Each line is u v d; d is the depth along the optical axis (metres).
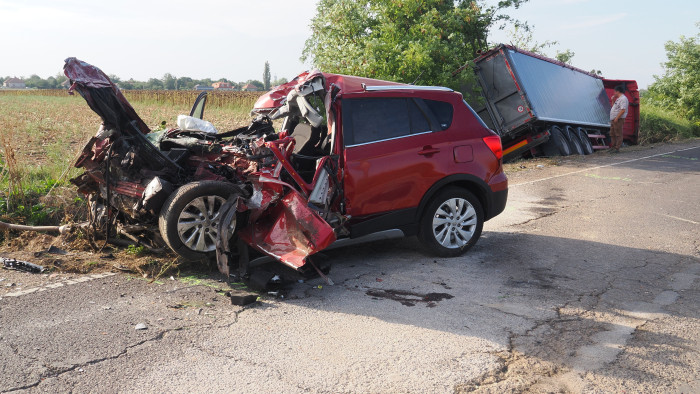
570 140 17.23
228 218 5.00
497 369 3.57
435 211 5.92
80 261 5.54
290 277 5.30
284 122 6.52
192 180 5.70
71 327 4.05
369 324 4.26
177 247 5.14
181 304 4.57
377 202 5.54
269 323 4.24
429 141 5.84
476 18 17.00
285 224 5.06
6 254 5.74
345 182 5.33
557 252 6.44
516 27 19.39
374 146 5.51
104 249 5.97
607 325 4.31
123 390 3.22
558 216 8.52
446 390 3.30
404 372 3.51
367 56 13.79
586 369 3.59
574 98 18.25
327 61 14.33
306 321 4.29
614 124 18.73
